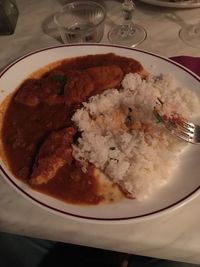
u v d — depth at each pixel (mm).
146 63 400
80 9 481
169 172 318
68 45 418
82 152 332
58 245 410
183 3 461
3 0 461
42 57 414
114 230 298
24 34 475
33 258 402
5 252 405
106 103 364
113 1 506
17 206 318
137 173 314
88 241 302
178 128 336
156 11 484
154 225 298
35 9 505
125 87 379
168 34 456
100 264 391
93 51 416
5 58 449
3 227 317
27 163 333
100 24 442
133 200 302
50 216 309
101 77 382
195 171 316
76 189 311
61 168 326
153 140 333
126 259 390
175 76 386
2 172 319
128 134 338
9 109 380
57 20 465
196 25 461
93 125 352
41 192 309
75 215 292
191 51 433
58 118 366
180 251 290
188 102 362
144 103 360
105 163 326
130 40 452
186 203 299
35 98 379
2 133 362
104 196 307
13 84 396
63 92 378
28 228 311
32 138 354
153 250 295
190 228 295
